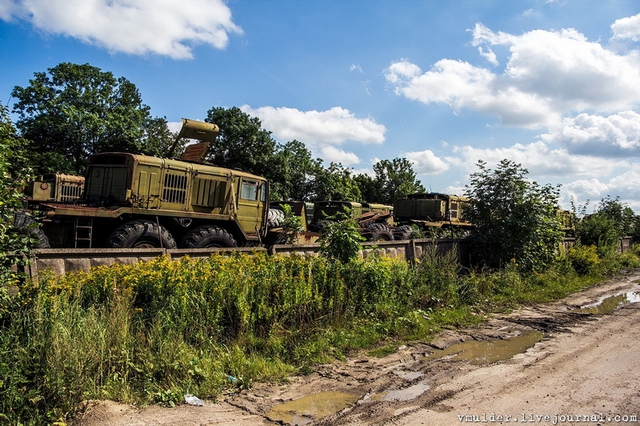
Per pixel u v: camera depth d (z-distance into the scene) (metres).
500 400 4.15
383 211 19.62
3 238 4.43
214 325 5.36
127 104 28.64
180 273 5.54
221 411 4.01
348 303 6.92
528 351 5.88
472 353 5.90
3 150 4.37
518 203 11.62
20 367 3.85
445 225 21.92
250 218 10.51
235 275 5.87
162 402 4.09
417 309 7.74
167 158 9.66
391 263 8.47
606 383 4.55
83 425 3.56
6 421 3.43
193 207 9.25
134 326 4.91
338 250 7.57
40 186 13.85
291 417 3.90
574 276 13.05
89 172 9.01
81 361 4.03
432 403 4.13
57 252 5.48
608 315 8.16
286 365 5.13
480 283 9.72
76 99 24.38
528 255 11.78
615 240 20.72
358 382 4.78
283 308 5.98
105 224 8.21
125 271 5.47
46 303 4.50
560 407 3.95
